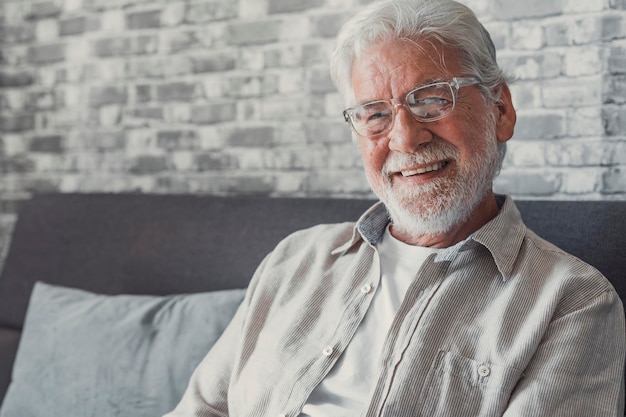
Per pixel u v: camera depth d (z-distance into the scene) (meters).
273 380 1.57
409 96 1.51
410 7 1.54
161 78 2.62
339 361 1.54
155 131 2.64
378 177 1.58
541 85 2.03
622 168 1.94
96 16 2.73
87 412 1.91
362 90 1.57
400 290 1.57
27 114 2.89
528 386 1.30
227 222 2.18
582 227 1.69
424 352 1.41
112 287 2.28
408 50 1.52
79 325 2.04
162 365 1.89
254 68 2.45
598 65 1.95
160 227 2.28
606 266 1.63
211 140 2.54
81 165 2.80
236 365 1.66
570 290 1.38
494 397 1.32
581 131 1.98
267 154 2.44
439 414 1.35
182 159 2.60
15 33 2.89
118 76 2.70
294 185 2.40
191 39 2.56
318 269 1.70
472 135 1.52
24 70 2.89
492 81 1.57
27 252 2.46
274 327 1.65
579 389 1.29
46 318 2.12
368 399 1.42
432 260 1.52
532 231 1.72
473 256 1.49
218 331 1.90
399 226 1.66
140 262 2.27
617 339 1.37
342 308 1.59
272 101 2.43
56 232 2.44
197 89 2.55
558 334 1.34
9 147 2.93
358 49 1.57
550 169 2.03
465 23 1.54
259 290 1.73
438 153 1.51
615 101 1.94
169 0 2.59
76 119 2.80
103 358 1.95
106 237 2.35
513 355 1.34
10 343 2.31
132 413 1.87
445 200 1.52
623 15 1.92
